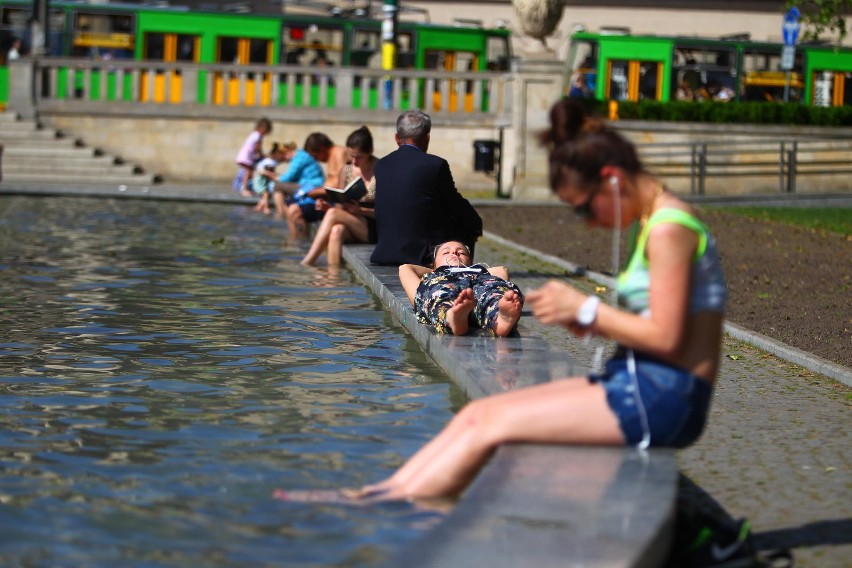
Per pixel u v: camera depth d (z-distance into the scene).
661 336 4.72
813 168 35.94
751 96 38.84
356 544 4.66
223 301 11.16
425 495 5.16
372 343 9.07
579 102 4.96
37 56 35.22
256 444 6.20
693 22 51.56
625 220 4.88
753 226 22.84
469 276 8.70
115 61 35.56
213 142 35.75
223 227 19.59
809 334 10.63
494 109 35.09
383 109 35.41
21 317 10.06
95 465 5.77
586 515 4.24
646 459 4.80
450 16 51.56
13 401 7.06
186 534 4.78
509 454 4.86
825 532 5.23
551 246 18.70
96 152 35.44
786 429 7.16
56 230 18.12
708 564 4.54
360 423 6.66
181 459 5.89
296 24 37.88
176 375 7.88
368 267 12.08
